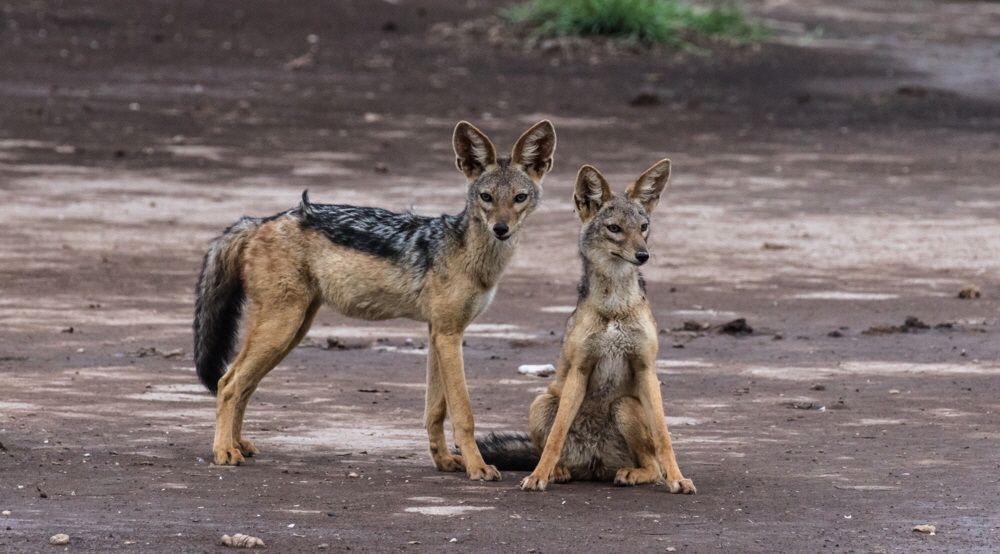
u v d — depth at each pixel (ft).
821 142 107.65
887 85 133.18
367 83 123.03
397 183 85.97
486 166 32.55
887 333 50.67
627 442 30.14
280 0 153.38
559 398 30.58
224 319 34.30
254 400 39.22
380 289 32.22
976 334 50.26
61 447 31.96
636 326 29.22
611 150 100.22
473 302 31.45
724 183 90.43
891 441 33.81
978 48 158.92
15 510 25.82
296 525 25.20
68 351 45.34
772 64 140.36
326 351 47.96
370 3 156.97
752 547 24.02
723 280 62.23
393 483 29.43
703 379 42.65
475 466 30.37
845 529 25.31
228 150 96.17
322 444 33.71
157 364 43.83
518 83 126.11
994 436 34.19
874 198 86.07
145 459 31.07
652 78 130.21
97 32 134.10
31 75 115.85
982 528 25.29
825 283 61.41
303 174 88.58
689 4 167.53
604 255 29.17
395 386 41.73
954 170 96.89
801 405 38.42
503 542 24.21
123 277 60.18
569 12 143.64
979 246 70.90
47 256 63.98
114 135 98.73
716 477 30.14
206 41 134.82
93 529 24.56
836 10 195.42
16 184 82.58
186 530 24.62
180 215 75.51
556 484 29.94
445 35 144.15
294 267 32.32
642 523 25.81
